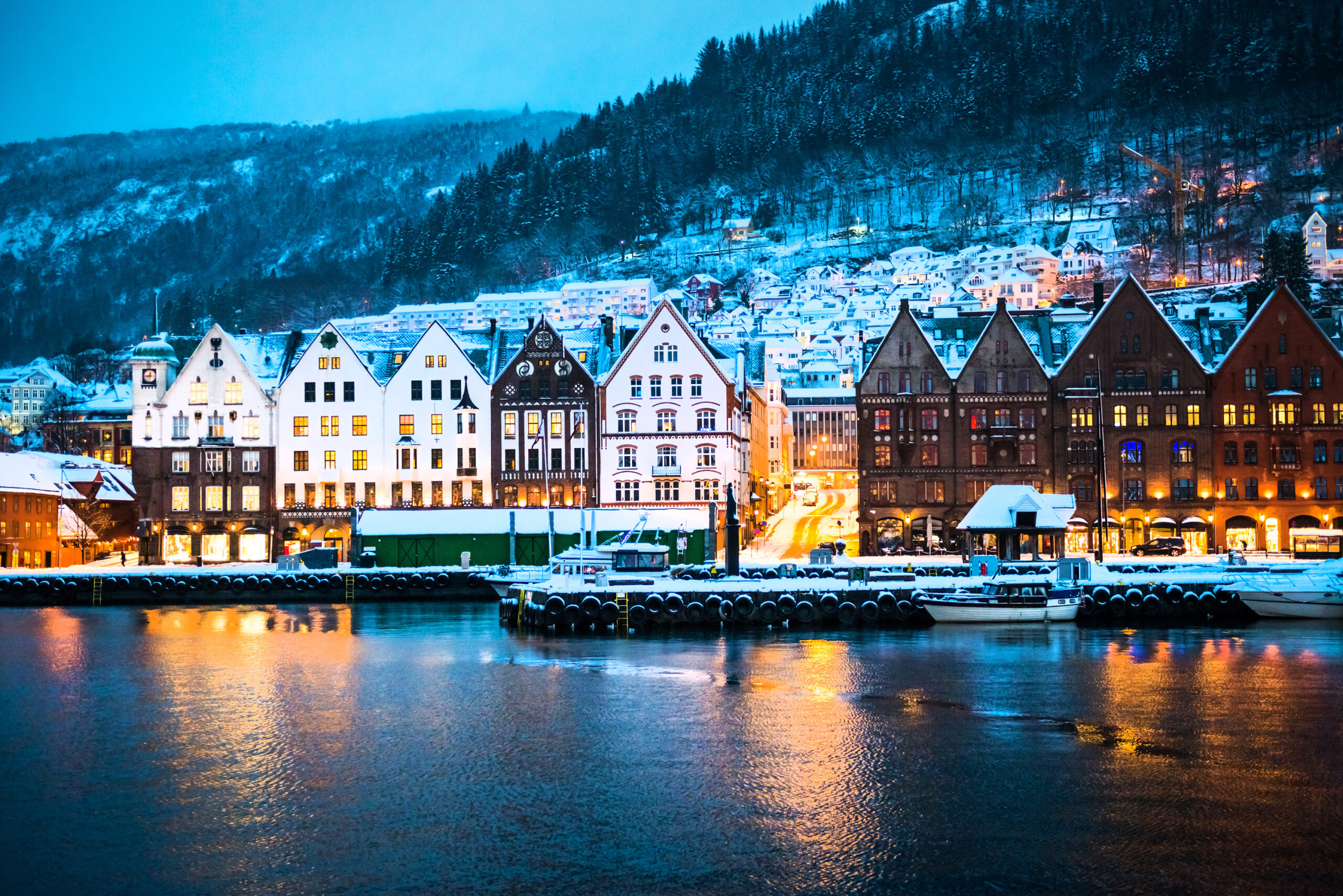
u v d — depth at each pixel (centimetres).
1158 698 5466
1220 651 6819
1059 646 7044
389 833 3628
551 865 3353
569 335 14112
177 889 3228
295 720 5159
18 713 5353
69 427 18688
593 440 12319
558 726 4975
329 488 12525
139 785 4162
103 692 5834
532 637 7631
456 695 5662
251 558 12550
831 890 3164
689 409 12206
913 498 11925
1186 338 12250
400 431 12500
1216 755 4431
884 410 12006
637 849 3462
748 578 9006
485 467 12412
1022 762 4362
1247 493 11669
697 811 3806
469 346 13075
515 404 12388
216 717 5234
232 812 3850
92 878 3306
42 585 10219
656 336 12294
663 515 11162
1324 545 11131
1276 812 3762
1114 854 3403
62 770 4359
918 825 3650
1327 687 5700
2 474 12162
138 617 9194
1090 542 11512
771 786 4069
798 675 6116
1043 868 3300
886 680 5947
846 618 7950
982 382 11925
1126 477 11750
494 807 3862
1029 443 11844
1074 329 12462
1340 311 14175
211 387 12631
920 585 8319
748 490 13450
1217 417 11712
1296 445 11600
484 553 11075
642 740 4725
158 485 12562
